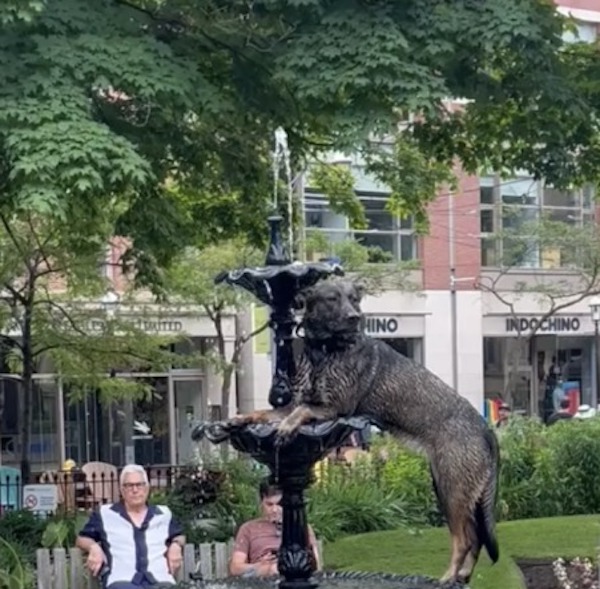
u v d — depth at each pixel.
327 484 14.30
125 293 22.02
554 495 15.13
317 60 11.12
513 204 36.69
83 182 10.09
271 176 14.77
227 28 12.15
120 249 21.95
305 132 14.39
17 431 29.30
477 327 36.69
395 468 15.16
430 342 35.94
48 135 10.12
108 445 30.70
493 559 7.55
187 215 15.88
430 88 11.12
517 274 37.16
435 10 11.37
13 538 12.55
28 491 15.29
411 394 7.22
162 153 13.16
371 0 11.31
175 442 31.41
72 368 19.06
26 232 16.95
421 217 16.48
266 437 6.39
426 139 14.43
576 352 39.09
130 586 8.55
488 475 7.43
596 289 35.56
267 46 12.20
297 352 7.04
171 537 8.93
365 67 10.91
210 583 7.77
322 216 31.55
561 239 34.41
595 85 12.88
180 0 12.02
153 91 10.89
